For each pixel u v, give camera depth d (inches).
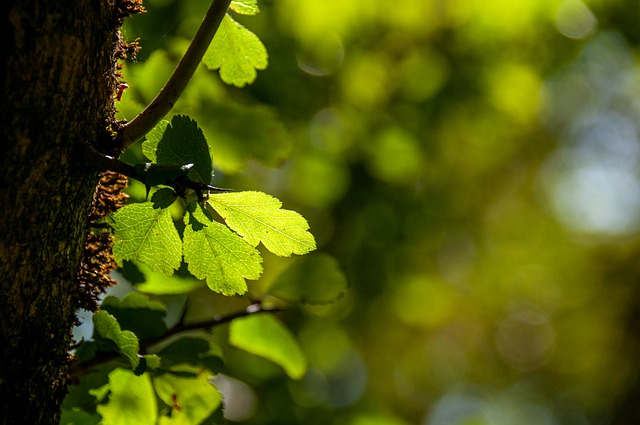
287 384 192.9
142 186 82.3
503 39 219.1
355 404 218.7
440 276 325.1
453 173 269.7
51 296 55.1
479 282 470.0
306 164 208.7
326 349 223.6
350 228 220.1
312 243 58.6
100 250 65.0
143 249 60.5
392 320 259.0
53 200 53.0
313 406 196.4
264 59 73.7
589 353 547.5
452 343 484.4
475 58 218.5
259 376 191.3
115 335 65.9
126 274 82.8
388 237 220.2
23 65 50.8
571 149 463.8
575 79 318.3
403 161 216.4
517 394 584.7
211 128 107.0
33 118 51.3
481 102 224.5
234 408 179.3
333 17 199.6
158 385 77.0
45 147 51.8
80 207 55.8
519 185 429.7
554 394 578.2
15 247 51.8
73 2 52.6
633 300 529.0
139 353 77.2
